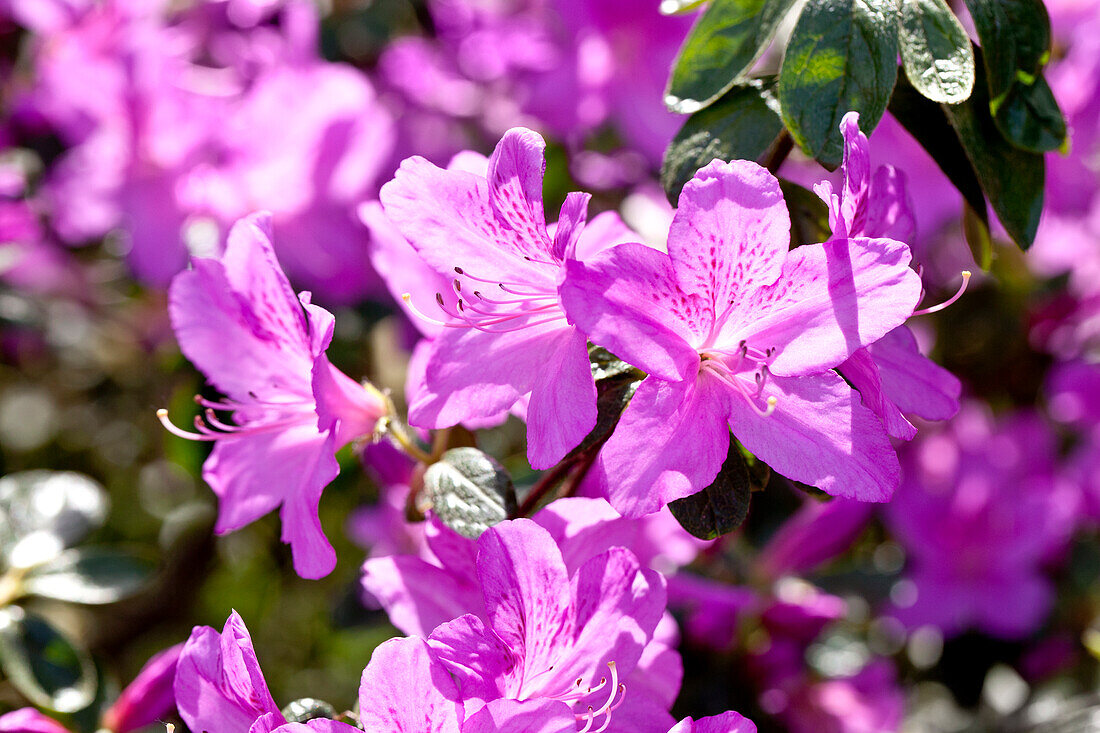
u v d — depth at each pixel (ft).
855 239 1.54
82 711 1.90
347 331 2.40
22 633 1.93
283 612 3.48
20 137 2.51
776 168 1.69
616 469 1.52
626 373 1.60
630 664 1.59
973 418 2.62
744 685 2.11
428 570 1.65
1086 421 2.69
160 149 2.24
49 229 2.58
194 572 2.94
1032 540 2.41
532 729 1.50
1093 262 2.74
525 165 1.55
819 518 2.11
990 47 1.64
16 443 3.76
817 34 1.59
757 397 1.56
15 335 2.81
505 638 1.54
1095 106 2.40
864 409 1.54
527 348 1.60
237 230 1.65
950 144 1.70
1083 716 2.19
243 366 1.70
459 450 1.67
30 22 2.45
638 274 1.53
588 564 1.57
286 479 1.68
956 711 2.59
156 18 2.50
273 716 1.54
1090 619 2.51
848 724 2.14
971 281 2.81
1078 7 2.69
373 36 2.83
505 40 2.76
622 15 2.40
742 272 1.54
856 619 2.37
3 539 2.03
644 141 2.44
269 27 2.78
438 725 1.49
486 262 1.59
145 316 2.92
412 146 2.73
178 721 1.89
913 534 2.42
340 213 2.31
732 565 2.15
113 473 3.70
